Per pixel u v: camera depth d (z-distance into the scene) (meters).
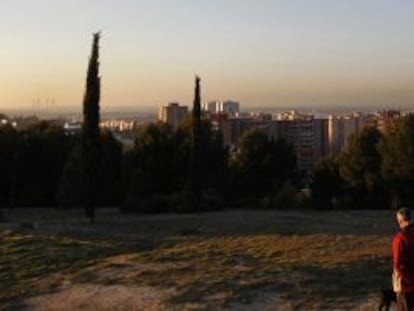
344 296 14.80
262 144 55.41
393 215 37.16
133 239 26.16
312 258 19.45
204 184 45.81
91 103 34.34
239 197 53.44
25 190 52.03
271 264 18.67
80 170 35.09
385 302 12.32
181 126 51.72
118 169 51.53
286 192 48.06
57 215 39.72
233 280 16.77
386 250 20.58
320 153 107.50
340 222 32.25
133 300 15.70
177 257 20.67
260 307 14.37
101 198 49.72
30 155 52.00
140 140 50.66
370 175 49.69
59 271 19.83
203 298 15.30
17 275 19.52
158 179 49.75
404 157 47.72
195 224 31.41
